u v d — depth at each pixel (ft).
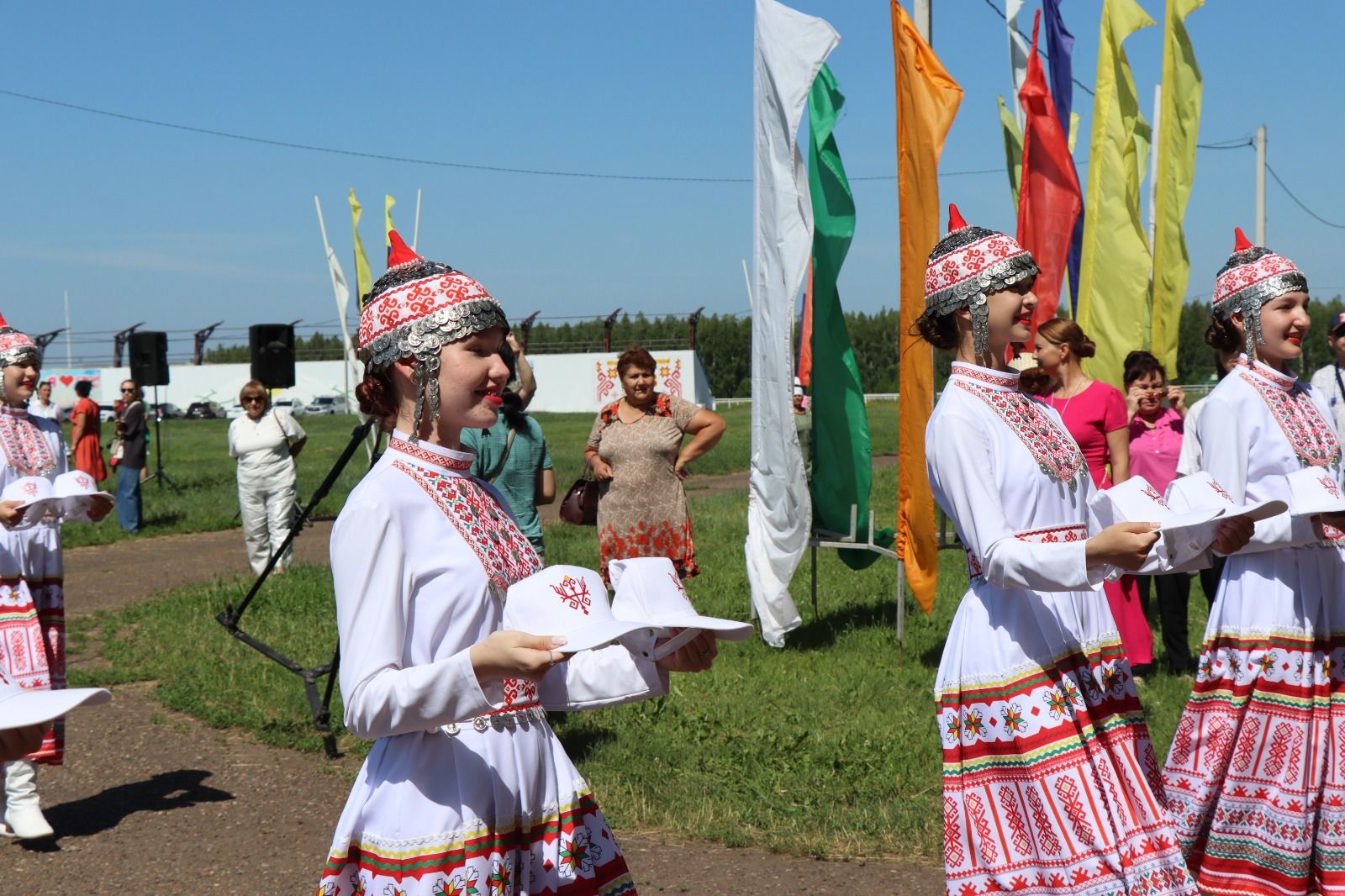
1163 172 30.04
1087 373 27.53
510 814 8.02
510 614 7.83
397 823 7.89
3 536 16.87
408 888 7.81
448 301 8.20
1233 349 14.44
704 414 24.70
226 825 17.72
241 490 39.47
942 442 10.94
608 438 24.63
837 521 28.30
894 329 240.32
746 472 86.22
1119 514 10.53
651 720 21.72
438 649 7.97
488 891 7.89
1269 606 13.32
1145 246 26.99
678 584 8.61
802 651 27.02
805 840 15.99
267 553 39.78
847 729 20.90
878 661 25.88
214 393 220.23
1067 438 11.39
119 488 54.80
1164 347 30.48
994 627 10.82
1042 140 25.20
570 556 43.60
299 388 230.68
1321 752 13.10
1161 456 24.44
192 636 29.94
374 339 8.32
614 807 17.51
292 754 21.29
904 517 24.97
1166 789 13.92
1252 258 14.03
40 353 17.84
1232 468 13.74
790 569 26.68
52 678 17.57
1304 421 13.80
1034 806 10.59
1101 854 10.30
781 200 25.84
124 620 33.30
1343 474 14.65
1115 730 10.84
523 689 8.30
